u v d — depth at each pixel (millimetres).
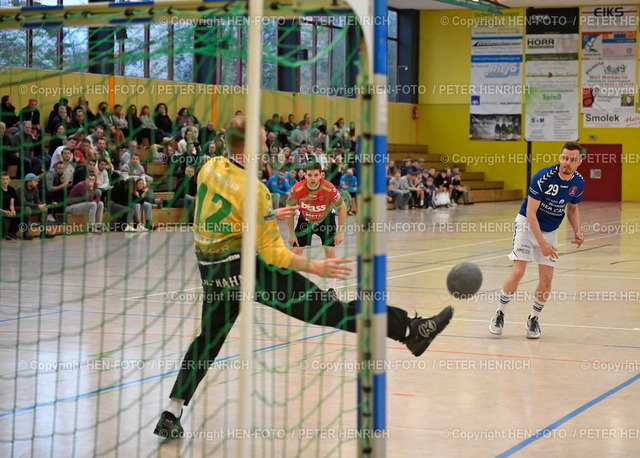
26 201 16406
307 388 5848
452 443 4723
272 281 4648
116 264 13422
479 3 28375
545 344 7578
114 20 4383
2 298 9961
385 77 3643
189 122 19938
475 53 36219
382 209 3670
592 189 35625
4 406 5363
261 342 7422
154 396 5625
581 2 34562
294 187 10211
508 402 5605
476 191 33688
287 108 27188
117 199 18562
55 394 5559
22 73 17828
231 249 4785
